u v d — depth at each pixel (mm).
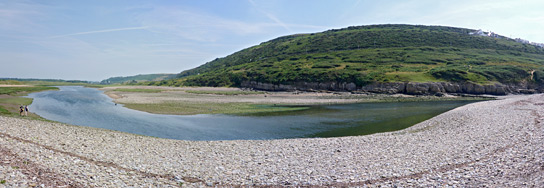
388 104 72000
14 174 13117
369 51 165625
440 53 152750
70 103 73438
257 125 42000
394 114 52625
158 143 26203
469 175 15609
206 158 21641
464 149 21906
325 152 23406
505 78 104250
